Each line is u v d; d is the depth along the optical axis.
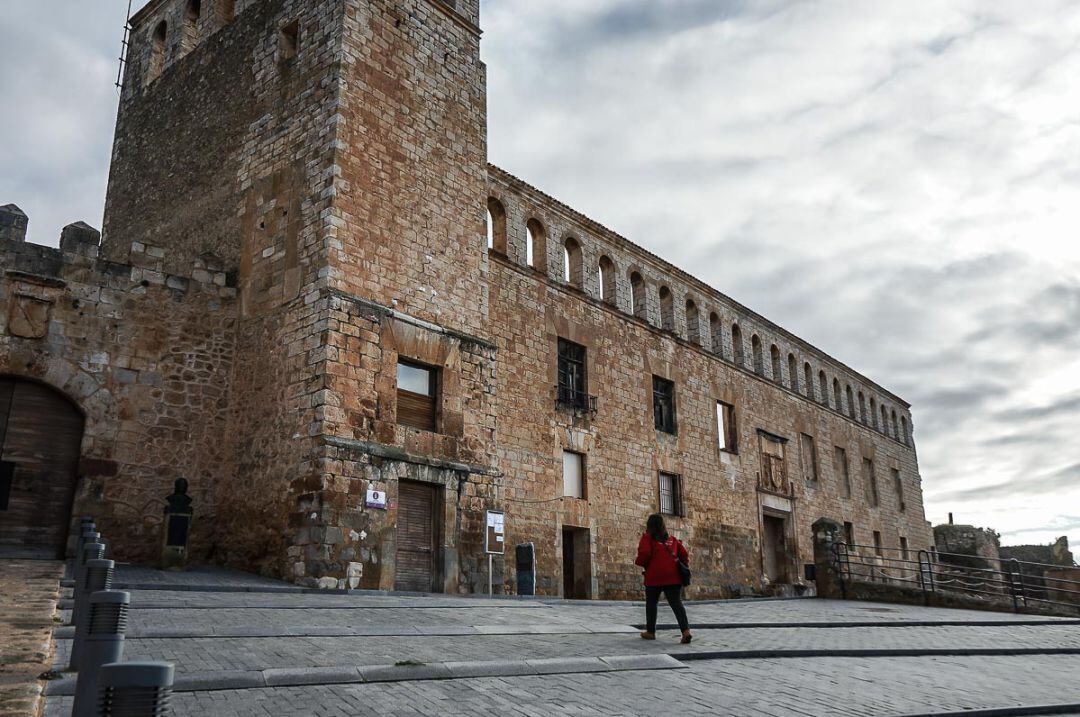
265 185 18.11
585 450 23.05
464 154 19.59
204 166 20.03
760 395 32.44
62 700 5.56
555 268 23.66
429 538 16.55
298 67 18.23
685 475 26.75
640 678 7.73
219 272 17.94
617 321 25.55
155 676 3.43
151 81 23.08
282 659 7.09
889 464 42.81
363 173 17.11
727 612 15.12
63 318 15.84
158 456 16.34
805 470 34.56
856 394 41.38
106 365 16.12
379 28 18.31
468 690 6.71
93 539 10.97
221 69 20.53
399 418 16.70
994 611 19.47
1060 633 14.66
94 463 15.59
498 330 21.20
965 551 44.66
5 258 15.49
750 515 29.67
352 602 11.92
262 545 15.44
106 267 16.58
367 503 15.23
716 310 31.02
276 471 15.64
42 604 9.22
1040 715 7.53
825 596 22.58
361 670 6.81
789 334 35.66
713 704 6.77
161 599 10.21
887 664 9.73
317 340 15.70
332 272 15.99
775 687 7.67
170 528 15.13
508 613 11.94
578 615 12.51
